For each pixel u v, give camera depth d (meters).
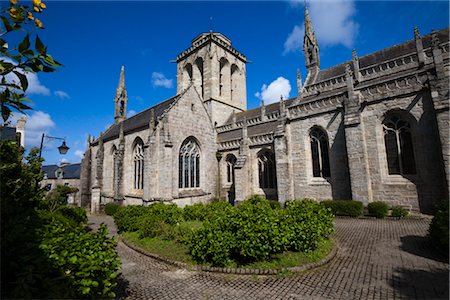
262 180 33.00
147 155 29.45
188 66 58.44
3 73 3.07
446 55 25.55
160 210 19.30
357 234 15.76
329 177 26.17
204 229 11.51
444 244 11.02
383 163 22.27
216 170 37.12
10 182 8.86
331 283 8.82
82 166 46.50
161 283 9.52
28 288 4.31
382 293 7.97
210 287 8.95
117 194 34.50
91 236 6.99
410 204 20.48
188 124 33.50
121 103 54.75
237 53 57.06
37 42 2.97
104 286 5.91
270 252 11.22
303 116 28.20
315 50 40.25
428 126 20.11
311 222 12.41
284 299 7.86
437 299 7.48
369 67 30.80
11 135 25.28
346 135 23.66
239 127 43.09
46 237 6.14
